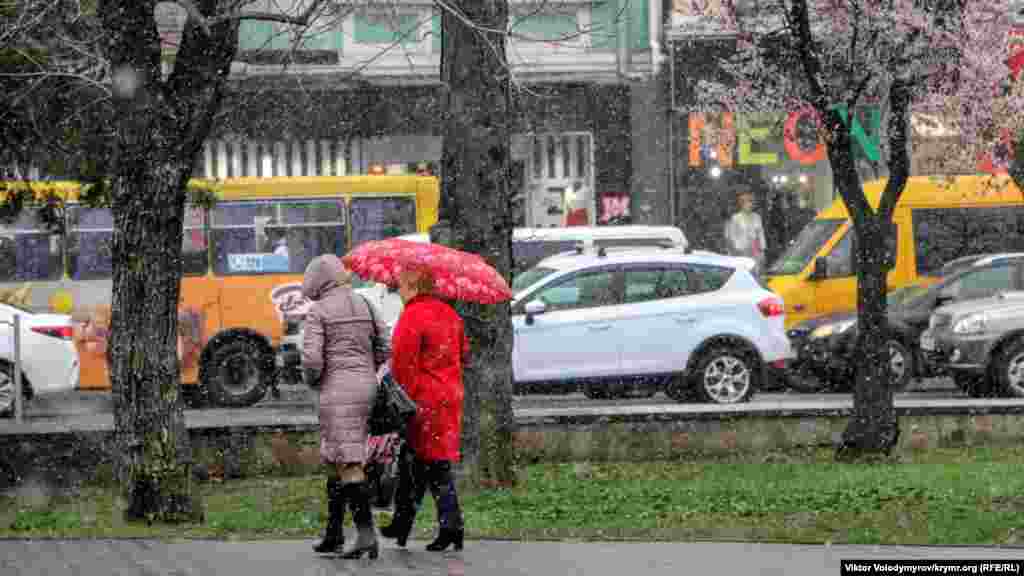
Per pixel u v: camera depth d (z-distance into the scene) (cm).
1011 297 4434
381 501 2181
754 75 3753
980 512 2319
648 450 3253
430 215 5081
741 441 3294
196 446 3058
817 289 5184
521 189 6353
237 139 5988
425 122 6150
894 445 3231
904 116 3222
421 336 2045
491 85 2745
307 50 5844
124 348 2372
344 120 6059
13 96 3069
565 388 4131
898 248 5262
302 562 1920
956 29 3378
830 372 4697
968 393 4481
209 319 4900
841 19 3338
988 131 3794
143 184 2341
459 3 2738
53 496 2845
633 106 6306
